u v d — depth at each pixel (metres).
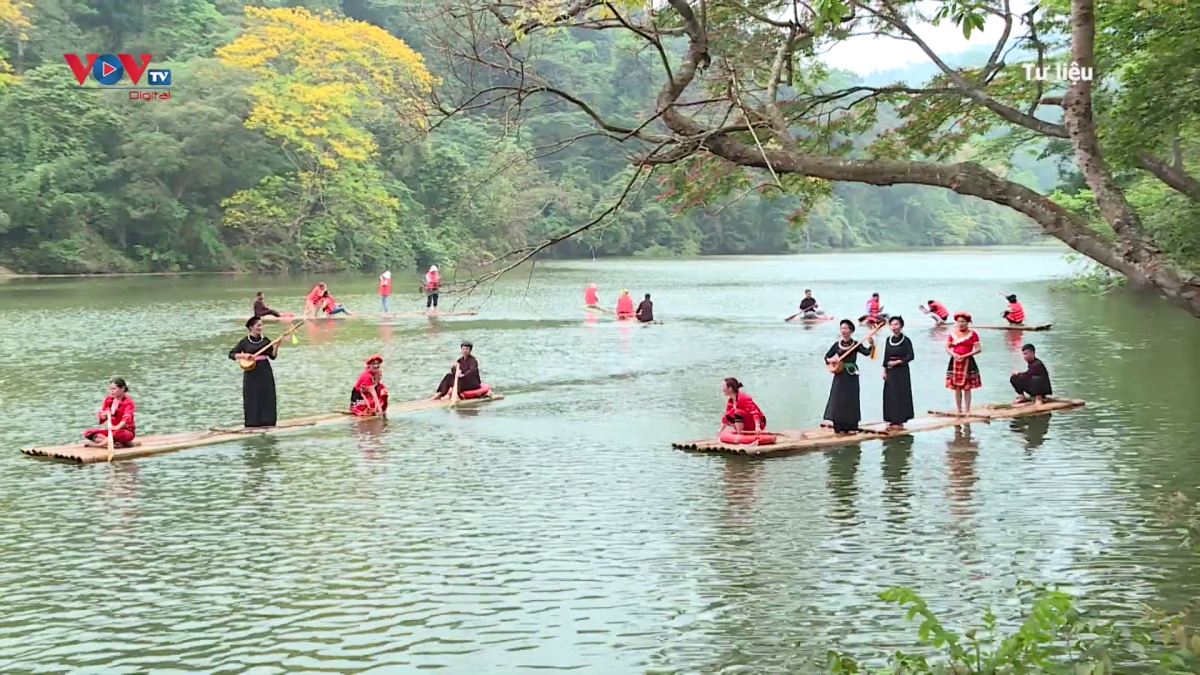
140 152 71.31
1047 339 31.91
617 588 10.48
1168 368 25.23
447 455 16.70
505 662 8.79
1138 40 18.55
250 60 72.88
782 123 7.87
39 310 43.97
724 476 15.09
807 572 10.88
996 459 15.89
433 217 83.69
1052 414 19.55
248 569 11.16
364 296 54.12
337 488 14.60
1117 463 15.45
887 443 17.27
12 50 74.88
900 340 18.06
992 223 153.75
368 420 19.86
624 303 39.94
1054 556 11.25
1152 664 8.27
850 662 6.99
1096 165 6.89
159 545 12.02
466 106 8.45
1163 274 6.36
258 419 18.88
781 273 74.50
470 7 8.46
